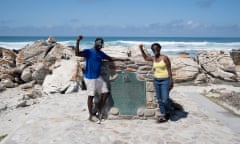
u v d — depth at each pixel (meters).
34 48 15.80
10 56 16.28
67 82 10.82
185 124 6.13
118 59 6.33
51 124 6.02
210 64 15.62
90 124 6.05
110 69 6.39
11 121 7.77
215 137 5.32
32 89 12.11
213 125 6.07
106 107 6.45
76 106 7.75
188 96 9.27
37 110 7.29
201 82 13.94
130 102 6.47
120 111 6.46
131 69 6.41
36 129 5.69
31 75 13.07
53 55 15.16
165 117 6.34
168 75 6.04
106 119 6.45
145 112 6.45
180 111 7.29
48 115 6.76
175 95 9.41
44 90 10.83
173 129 5.79
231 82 14.51
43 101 8.77
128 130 5.70
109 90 6.43
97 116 6.54
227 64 15.18
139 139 5.20
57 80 11.08
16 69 13.57
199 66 15.81
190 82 13.96
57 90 10.52
